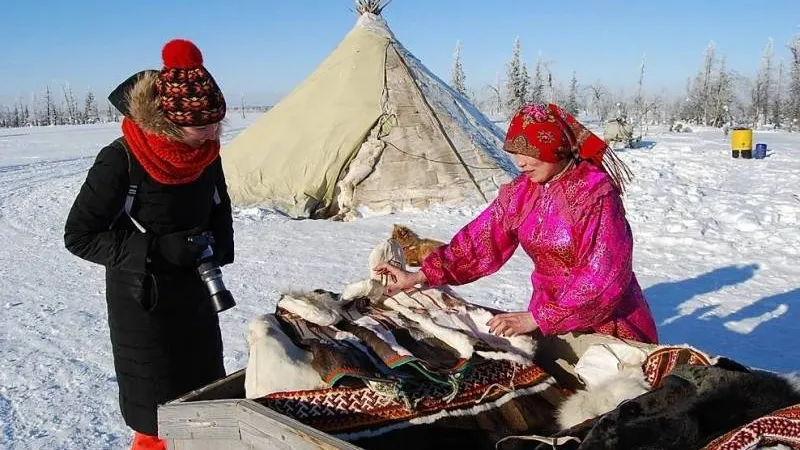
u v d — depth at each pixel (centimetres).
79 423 437
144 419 283
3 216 1331
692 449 197
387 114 1223
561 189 277
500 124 4250
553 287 290
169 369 280
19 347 581
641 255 839
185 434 242
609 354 272
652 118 7756
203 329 289
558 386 279
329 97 1290
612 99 8294
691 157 2186
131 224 270
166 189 266
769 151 2456
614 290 267
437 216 1108
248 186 1268
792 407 193
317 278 774
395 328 275
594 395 258
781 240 876
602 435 203
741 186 1509
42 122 11050
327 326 270
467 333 280
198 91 250
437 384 255
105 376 514
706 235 920
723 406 209
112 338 285
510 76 6241
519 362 274
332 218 1158
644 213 1061
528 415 262
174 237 265
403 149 1203
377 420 240
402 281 299
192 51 254
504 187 304
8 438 417
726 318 613
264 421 218
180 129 253
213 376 296
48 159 2756
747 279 726
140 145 256
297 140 1272
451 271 304
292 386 246
